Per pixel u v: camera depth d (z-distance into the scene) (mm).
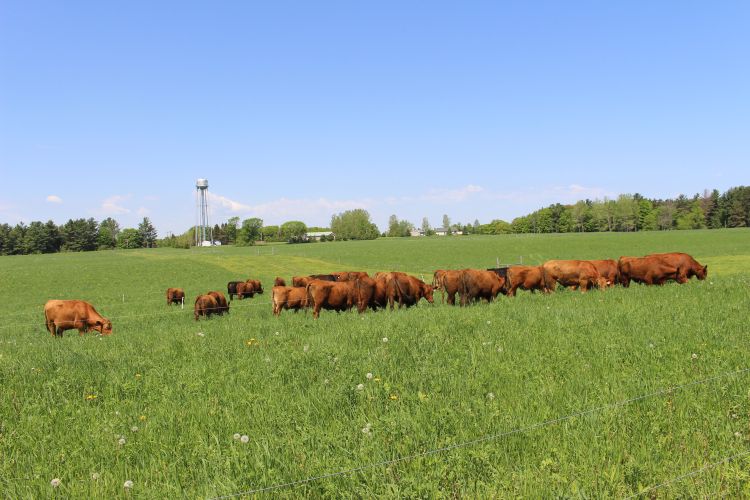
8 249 143750
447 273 21281
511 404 6117
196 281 52125
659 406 5840
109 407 7016
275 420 5914
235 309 25875
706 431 5250
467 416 5660
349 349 9352
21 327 23906
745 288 16672
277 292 21156
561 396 6336
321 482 4332
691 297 15469
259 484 4391
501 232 185250
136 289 45625
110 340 14094
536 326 11086
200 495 4258
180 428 6012
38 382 8328
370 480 4344
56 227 150375
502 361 8156
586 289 22750
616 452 4828
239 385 7508
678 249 75438
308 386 7297
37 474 4879
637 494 4047
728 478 4277
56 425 6395
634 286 22422
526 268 23328
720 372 7012
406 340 9891
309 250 97250
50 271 59969
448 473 4461
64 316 18578
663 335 9438
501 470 4465
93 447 5590
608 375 7102
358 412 6137
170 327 18016
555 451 4785
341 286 19562
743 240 84875
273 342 11047
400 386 6906
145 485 4547
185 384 7742
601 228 159125
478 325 11547
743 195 143500
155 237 175625
